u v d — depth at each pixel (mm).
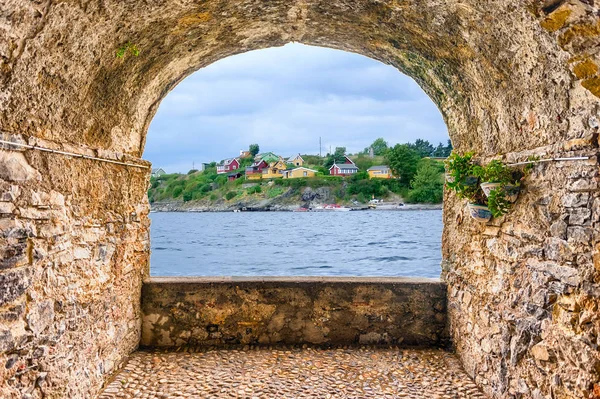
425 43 3707
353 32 4098
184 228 31422
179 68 4348
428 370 4141
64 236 2986
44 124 2748
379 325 4781
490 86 3385
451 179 4559
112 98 3561
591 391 2293
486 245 3676
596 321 2277
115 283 3939
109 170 3758
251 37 4250
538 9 2232
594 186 2307
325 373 4078
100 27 2777
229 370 4133
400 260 15531
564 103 2574
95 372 3514
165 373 4047
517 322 3088
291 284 4762
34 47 2369
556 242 2650
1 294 2293
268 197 53281
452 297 4539
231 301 4742
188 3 3141
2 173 2309
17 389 2441
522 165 3096
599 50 2146
